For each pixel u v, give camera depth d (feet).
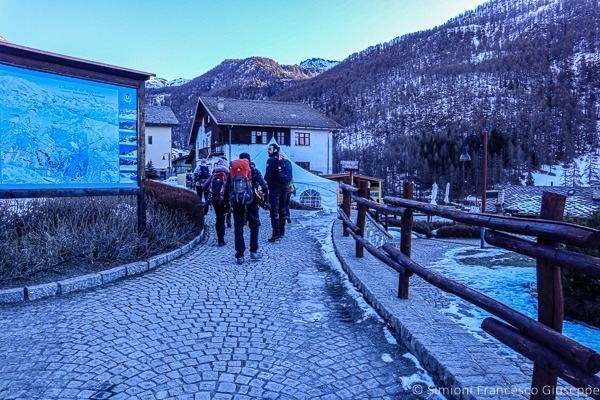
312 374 10.27
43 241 20.21
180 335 12.65
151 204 28.63
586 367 6.02
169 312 14.69
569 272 17.75
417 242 46.75
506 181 285.64
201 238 29.86
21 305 15.23
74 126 20.35
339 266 22.16
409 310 13.61
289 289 17.93
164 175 183.52
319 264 22.97
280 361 10.98
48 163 19.53
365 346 12.00
